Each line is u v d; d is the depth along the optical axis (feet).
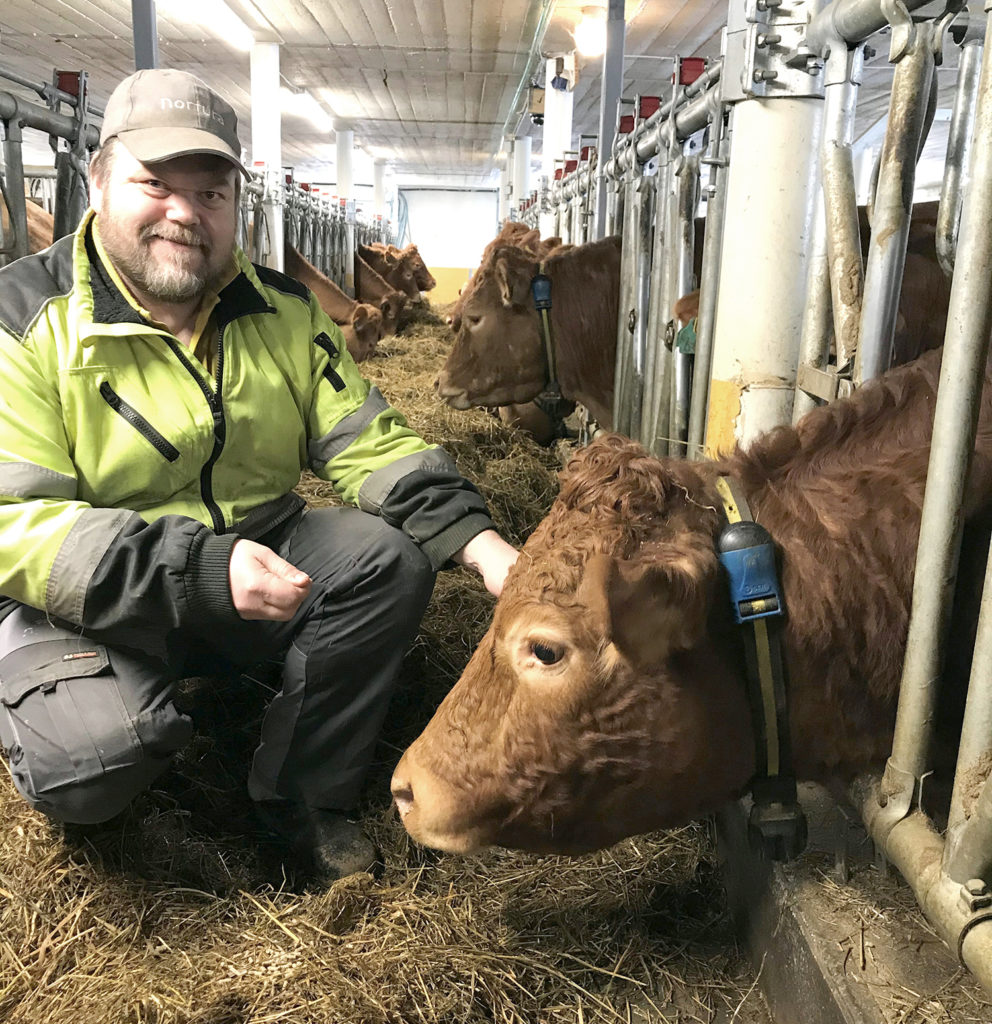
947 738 4.68
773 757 4.50
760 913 5.57
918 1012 4.38
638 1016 5.36
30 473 5.66
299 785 6.55
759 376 7.30
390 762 7.55
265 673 8.30
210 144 5.90
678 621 3.94
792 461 4.80
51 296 5.99
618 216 15.02
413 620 6.71
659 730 4.22
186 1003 5.19
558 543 4.18
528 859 6.57
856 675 4.58
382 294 41.42
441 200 103.50
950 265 5.60
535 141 63.36
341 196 56.59
